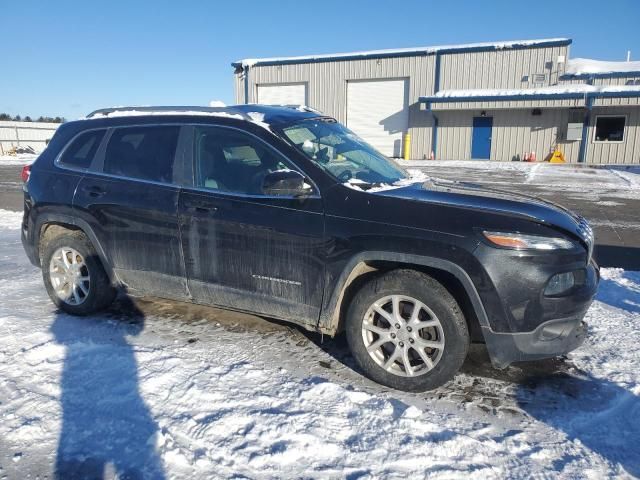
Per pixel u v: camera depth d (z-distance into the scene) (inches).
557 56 1058.1
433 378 128.3
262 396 127.6
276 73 1315.2
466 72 1130.7
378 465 103.6
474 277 121.6
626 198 516.1
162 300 197.5
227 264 149.3
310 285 139.5
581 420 120.3
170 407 122.3
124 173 166.6
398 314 131.1
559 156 1059.9
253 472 101.1
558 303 121.6
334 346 158.6
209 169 153.6
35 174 182.7
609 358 151.6
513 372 143.7
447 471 102.2
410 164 1009.5
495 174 777.6
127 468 101.7
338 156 154.6
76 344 154.1
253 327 171.9
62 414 119.0
